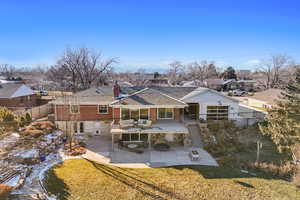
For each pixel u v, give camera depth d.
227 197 14.45
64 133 26.38
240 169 18.80
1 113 24.77
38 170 17.17
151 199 14.02
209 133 26.09
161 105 24.08
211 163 19.83
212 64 96.62
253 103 44.66
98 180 16.08
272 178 17.39
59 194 14.06
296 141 18.41
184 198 14.23
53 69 59.56
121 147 23.16
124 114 25.19
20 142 21.38
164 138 24.97
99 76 55.97
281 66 68.06
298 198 14.37
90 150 22.25
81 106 26.89
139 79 91.69
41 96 53.97
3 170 16.31
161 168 18.53
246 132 27.66
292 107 19.70
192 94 29.58
